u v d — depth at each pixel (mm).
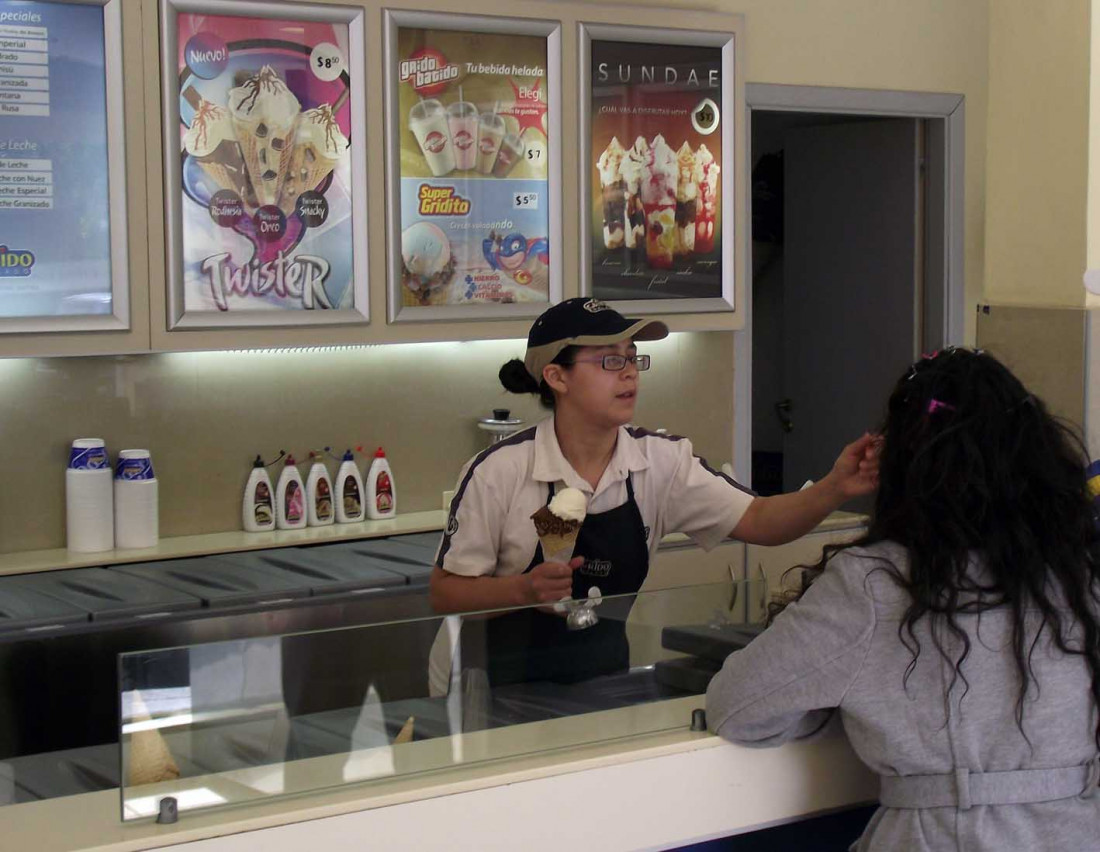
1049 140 3826
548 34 4227
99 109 3617
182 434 4086
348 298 4000
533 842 1771
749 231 4766
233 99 3773
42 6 3527
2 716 3170
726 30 4547
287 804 1659
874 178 5492
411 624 1751
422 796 1700
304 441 4273
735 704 1816
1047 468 1743
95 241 3646
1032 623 1708
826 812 1977
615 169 4406
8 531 3869
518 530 2537
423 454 4480
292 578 3639
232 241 3812
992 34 3979
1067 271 3797
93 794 1718
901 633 1696
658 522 2670
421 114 4051
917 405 1786
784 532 2520
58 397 3904
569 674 1869
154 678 1615
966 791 1700
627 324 2438
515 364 2660
